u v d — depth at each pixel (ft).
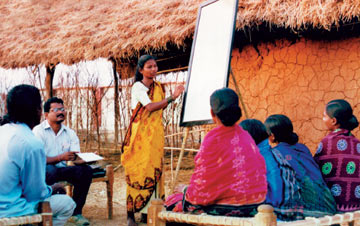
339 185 9.08
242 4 17.89
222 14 12.25
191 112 12.37
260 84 21.62
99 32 24.68
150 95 12.60
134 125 12.52
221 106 7.41
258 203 7.34
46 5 32.89
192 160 26.76
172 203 9.40
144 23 22.30
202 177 7.53
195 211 7.89
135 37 21.97
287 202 8.48
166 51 24.99
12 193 8.20
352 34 18.42
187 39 21.30
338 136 9.39
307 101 19.80
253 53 22.00
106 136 29.78
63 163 13.56
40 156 8.36
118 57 24.12
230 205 7.42
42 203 8.22
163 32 20.33
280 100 20.77
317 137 19.38
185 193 8.23
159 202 8.36
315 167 9.07
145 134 12.42
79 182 12.94
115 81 28.76
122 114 28.40
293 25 16.03
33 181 8.27
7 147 8.06
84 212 15.19
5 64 30.19
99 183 21.34
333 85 18.97
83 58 25.32
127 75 28.17
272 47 21.20
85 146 29.86
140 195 12.42
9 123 8.38
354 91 18.28
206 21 13.01
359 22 16.65
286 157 8.93
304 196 8.68
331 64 19.07
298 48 20.21
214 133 7.56
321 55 19.43
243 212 7.37
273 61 21.15
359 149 9.22
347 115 9.42
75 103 29.48
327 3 14.62
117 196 18.20
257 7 17.30
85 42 24.76
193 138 26.40
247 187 7.32
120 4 27.50
